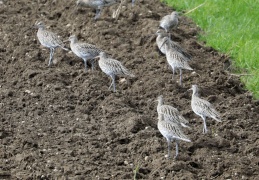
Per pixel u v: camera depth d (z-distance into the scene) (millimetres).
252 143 15227
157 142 14789
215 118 15297
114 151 14680
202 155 14492
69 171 13633
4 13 22078
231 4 23250
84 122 15852
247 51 19938
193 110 15695
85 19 21406
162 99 16125
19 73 18281
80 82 17781
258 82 18406
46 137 15156
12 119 15922
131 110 16375
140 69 18625
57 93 17078
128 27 21062
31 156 14156
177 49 18688
